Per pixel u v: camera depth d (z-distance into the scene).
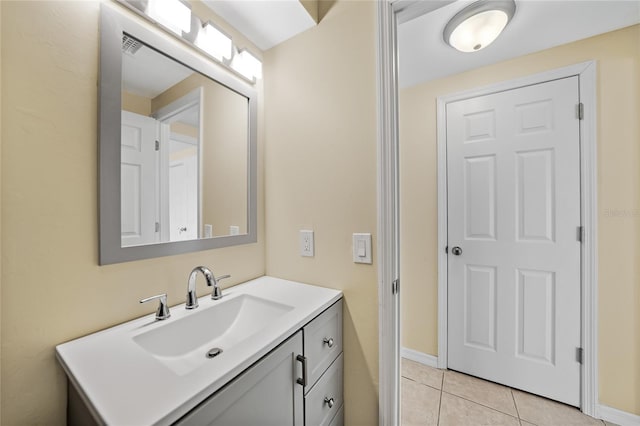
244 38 1.27
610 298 1.43
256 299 1.06
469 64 1.75
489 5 1.22
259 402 0.67
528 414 1.50
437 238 1.94
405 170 2.07
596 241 1.46
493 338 1.77
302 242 1.25
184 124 1.01
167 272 0.95
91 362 0.61
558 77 1.55
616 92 1.41
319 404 0.95
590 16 1.31
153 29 0.90
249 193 1.29
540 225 1.62
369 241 1.08
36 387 0.66
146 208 0.88
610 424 1.42
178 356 0.84
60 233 0.69
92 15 0.75
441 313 1.92
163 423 0.46
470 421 1.46
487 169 1.77
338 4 1.16
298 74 1.26
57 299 0.69
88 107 0.74
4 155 0.61
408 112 2.05
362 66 1.10
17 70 0.62
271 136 1.36
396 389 1.07
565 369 1.56
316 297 1.06
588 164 1.47
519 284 1.68
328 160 1.18
